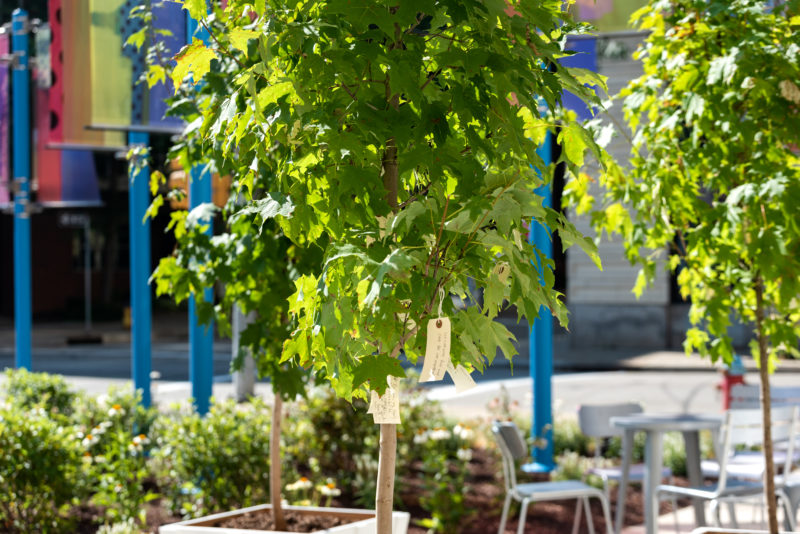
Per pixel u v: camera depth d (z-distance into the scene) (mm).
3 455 5613
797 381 15180
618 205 4590
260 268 4277
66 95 7801
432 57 2730
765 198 3883
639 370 17078
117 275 37312
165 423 6820
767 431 4156
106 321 33250
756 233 3885
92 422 7703
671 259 4590
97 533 6020
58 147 8594
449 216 2547
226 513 4555
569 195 4676
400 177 2617
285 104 2535
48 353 22281
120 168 33969
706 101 3990
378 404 2613
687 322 19484
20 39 11203
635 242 4465
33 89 18250
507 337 2658
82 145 8344
